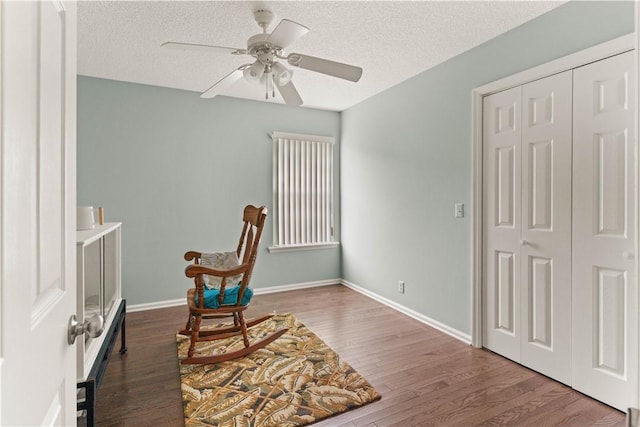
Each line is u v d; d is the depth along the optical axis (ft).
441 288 9.47
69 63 2.38
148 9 6.70
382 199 11.92
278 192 13.34
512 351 7.68
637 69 3.76
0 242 1.40
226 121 12.42
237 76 7.22
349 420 5.62
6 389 1.43
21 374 1.58
